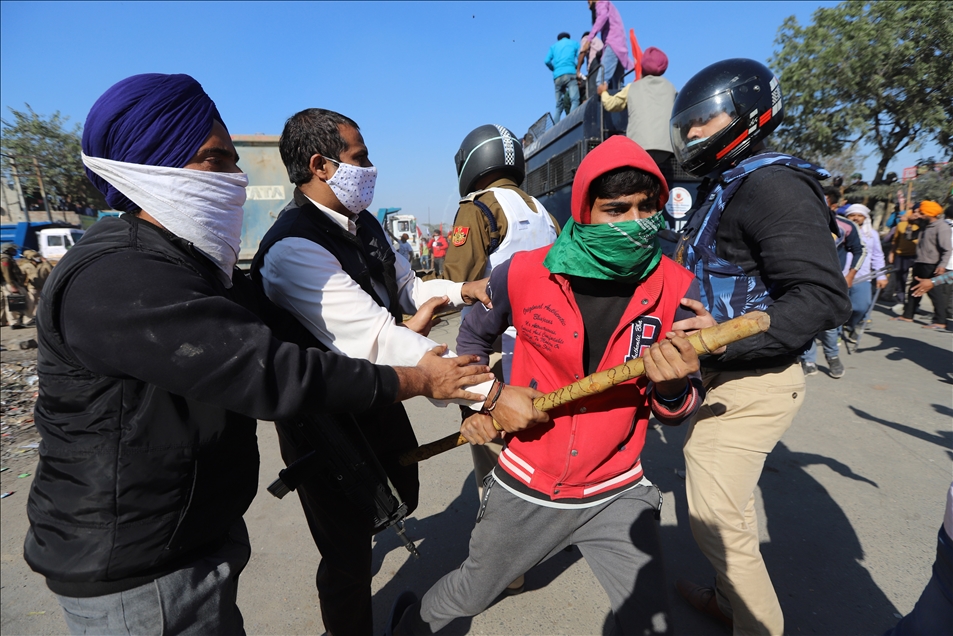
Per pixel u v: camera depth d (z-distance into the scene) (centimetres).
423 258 2548
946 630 109
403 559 260
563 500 147
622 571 142
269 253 151
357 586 175
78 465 103
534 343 146
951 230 616
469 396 141
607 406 141
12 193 3161
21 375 666
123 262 99
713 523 171
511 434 153
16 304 1118
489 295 159
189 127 110
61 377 103
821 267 146
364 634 182
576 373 142
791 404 167
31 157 2839
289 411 105
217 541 123
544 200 658
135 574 105
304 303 147
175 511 108
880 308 842
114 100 106
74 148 2989
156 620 108
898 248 782
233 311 104
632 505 147
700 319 131
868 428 376
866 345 617
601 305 144
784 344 150
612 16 553
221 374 99
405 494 187
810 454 340
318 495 166
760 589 168
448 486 327
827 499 288
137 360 96
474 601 159
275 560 266
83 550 103
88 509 103
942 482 300
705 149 184
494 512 153
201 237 113
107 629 107
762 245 157
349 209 163
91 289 96
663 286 138
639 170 125
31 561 109
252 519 303
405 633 174
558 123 614
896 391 449
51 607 245
